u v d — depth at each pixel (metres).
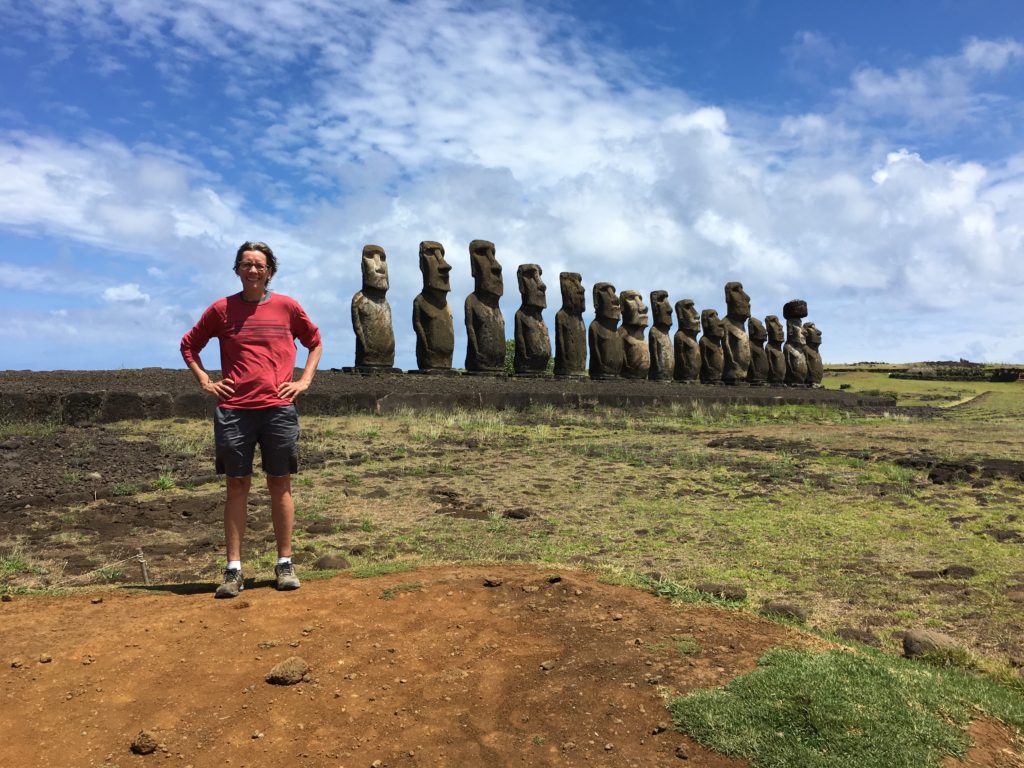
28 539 7.13
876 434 17.61
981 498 9.75
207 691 3.04
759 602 5.81
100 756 2.61
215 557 6.72
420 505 9.03
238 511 4.39
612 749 2.66
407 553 7.01
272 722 2.82
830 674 3.14
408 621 3.80
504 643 3.53
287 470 4.47
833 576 6.53
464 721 2.83
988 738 2.94
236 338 4.44
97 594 4.38
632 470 11.74
